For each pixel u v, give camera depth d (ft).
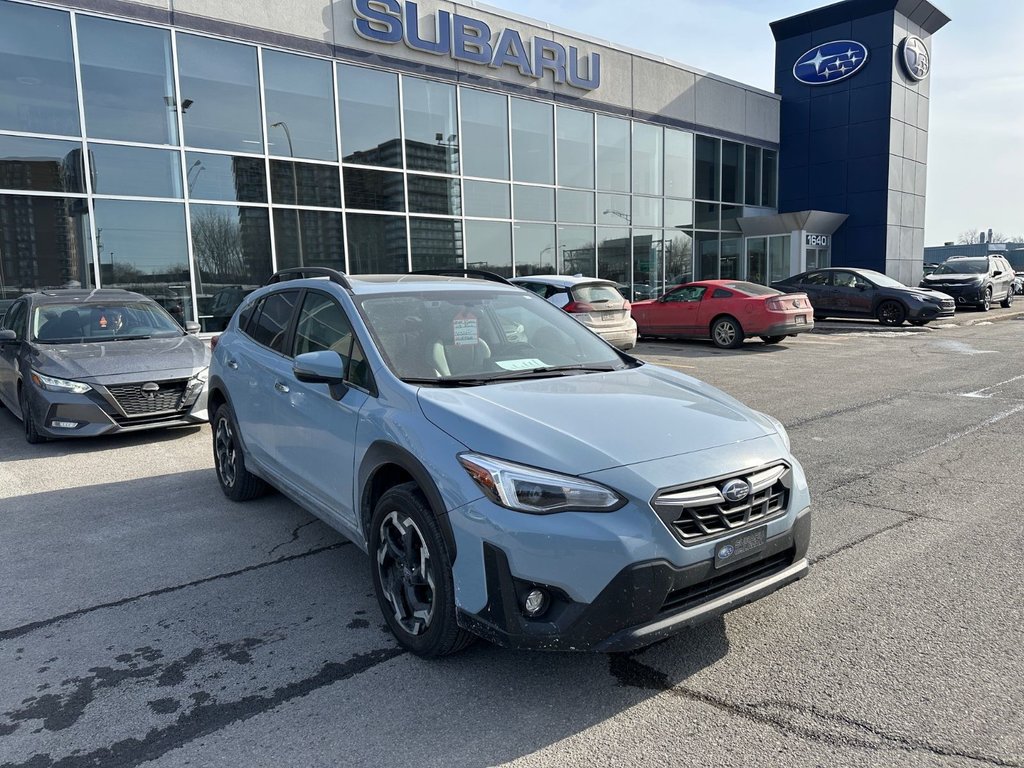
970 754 7.86
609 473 8.68
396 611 10.38
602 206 67.41
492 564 8.63
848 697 9.00
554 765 7.88
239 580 13.00
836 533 14.47
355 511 11.43
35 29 37.47
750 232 83.41
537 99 60.85
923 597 11.64
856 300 60.44
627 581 8.32
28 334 25.34
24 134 37.47
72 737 8.51
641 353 46.39
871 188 84.69
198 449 23.21
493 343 12.95
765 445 9.98
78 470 20.79
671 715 8.74
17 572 13.51
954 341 48.88
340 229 49.55
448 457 9.28
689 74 75.66
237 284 45.14
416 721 8.72
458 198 56.08
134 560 13.99
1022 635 10.37
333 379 11.23
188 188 42.83
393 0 50.62
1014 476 17.95
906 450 20.70
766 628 10.81
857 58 83.87
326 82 48.19
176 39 41.78
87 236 39.63
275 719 8.81
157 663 10.19
